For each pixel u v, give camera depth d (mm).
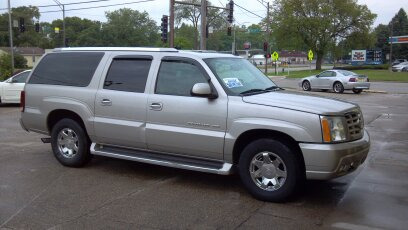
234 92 5934
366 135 6062
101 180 6637
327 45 67312
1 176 6848
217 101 5879
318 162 5262
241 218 5098
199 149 6039
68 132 7414
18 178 6738
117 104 6715
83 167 7410
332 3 66438
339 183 6480
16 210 5352
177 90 6273
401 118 14125
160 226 4859
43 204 5562
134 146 6703
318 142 5270
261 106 5609
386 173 7039
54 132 7527
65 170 7227
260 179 5746
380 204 5574
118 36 113750
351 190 6145
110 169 7281
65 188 6230
